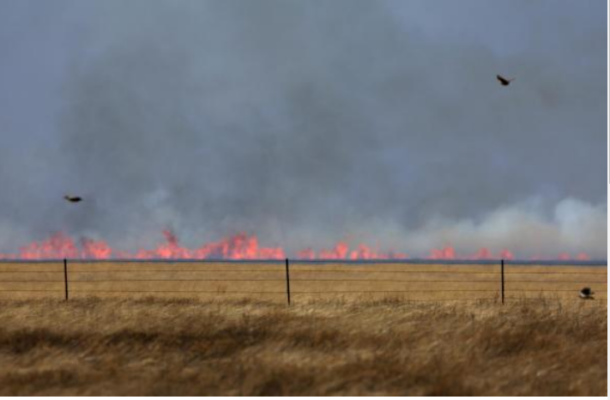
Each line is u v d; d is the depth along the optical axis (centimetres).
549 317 5681
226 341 4919
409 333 5091
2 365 4459
